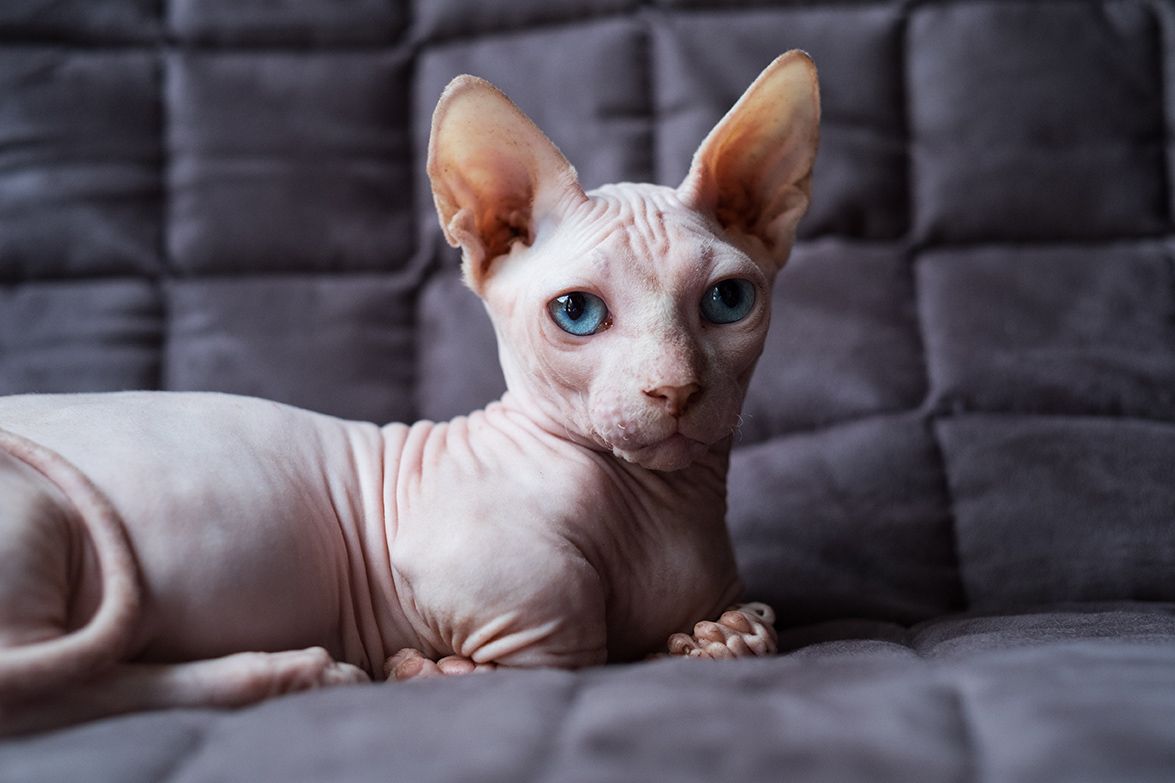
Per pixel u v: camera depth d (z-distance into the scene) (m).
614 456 0.52
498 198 0.53
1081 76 0.75
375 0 0.75
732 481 0.68
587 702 0.41
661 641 0.52
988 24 0.75
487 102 0.51
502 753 0.38
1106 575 0.63
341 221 0.73
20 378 0.70
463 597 0.48
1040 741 0.38
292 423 0.51
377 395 0.71
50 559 0.43
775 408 0.70
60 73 0.73
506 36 0.76
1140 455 0.67
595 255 0.49
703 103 0.74
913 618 0.62
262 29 0.75
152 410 0.49
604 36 0.75
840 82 0.75
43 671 0.41
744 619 0.51
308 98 0.74
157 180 0.73
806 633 0.59
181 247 0.73
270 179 0.73
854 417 0.70
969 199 0.74
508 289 0.52
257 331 0.72
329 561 0.49
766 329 0.51
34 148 0.72
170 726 0.41
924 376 0.71
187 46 0.74
